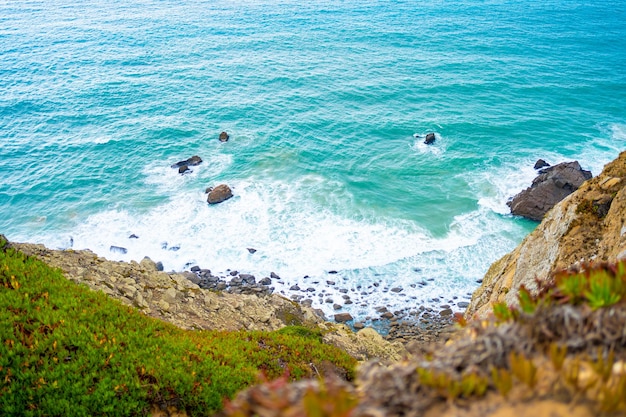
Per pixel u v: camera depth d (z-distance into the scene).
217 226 52.25
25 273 16.62
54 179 61.72
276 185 59.56
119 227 52.84
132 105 83.25
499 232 50.88
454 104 84.00
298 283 44.75
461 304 42.38
